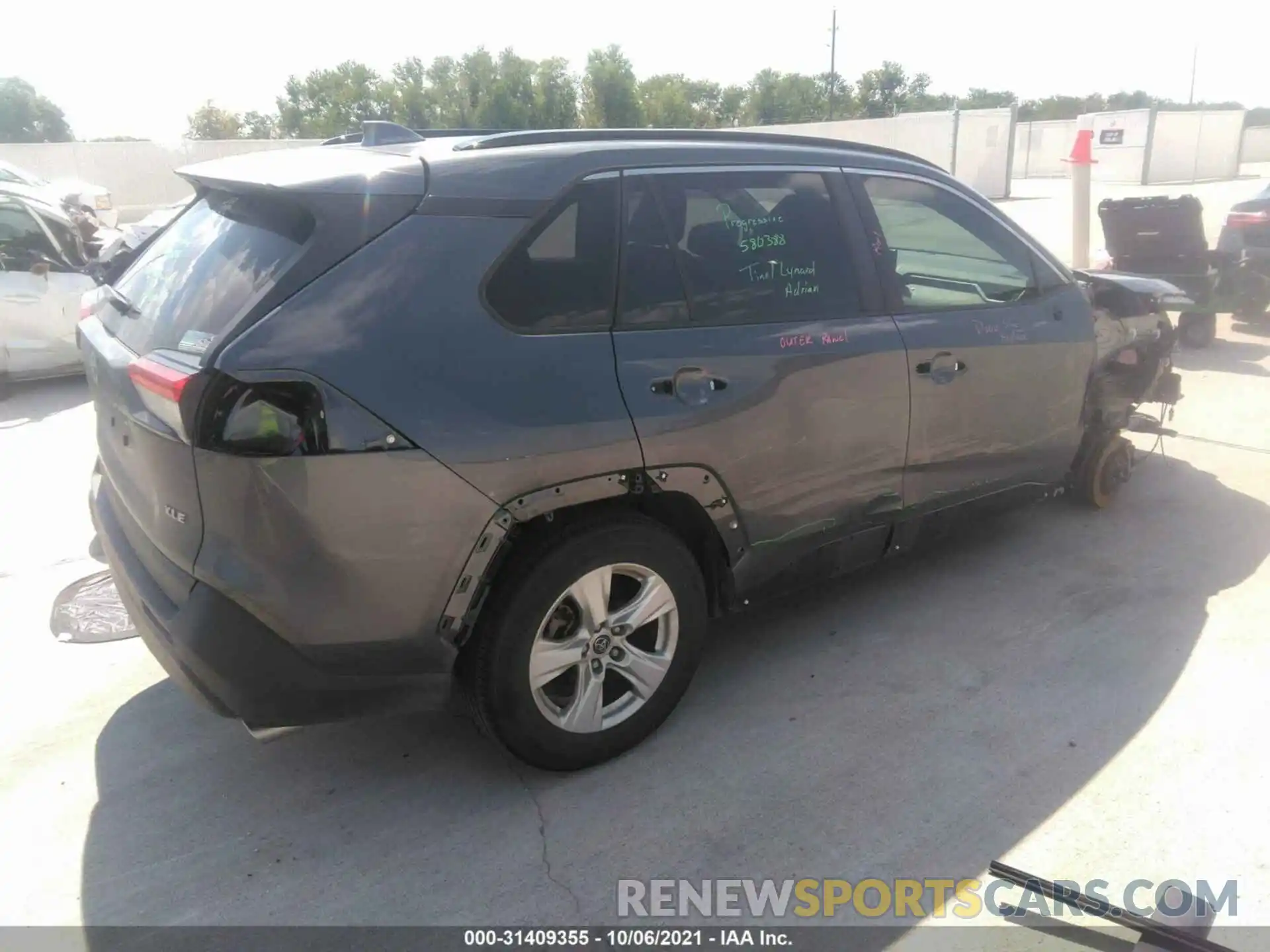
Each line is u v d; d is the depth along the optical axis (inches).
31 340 316.2
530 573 109.3
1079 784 117.2
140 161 909.8
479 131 132.0
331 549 96.6
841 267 137.7
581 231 113.6
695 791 117.2
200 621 97.4
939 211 153.7
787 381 127.0
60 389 330.0
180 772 122.7
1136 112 1229.1
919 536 156.7
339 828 111.9
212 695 100.8
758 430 124.6
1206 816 111.3
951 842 108.3
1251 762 120.2
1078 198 375.6
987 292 159.3
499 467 103.1
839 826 110.9
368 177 103.4
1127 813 112.1
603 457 110.1
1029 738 126.3
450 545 102.4
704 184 125.3
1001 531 193.6
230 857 107.7
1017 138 1434.5
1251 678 138.6
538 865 105.8
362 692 104.8
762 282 128.6
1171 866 104.1
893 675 142.1
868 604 164.6
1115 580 170.6
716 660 147.6
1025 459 167.6
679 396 116.6
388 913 99.4
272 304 95.3
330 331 96.0
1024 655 146.7
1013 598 165.3
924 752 124.0
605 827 111.3
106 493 125.9
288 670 99.7
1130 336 194.1
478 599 107.0
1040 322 163.5
